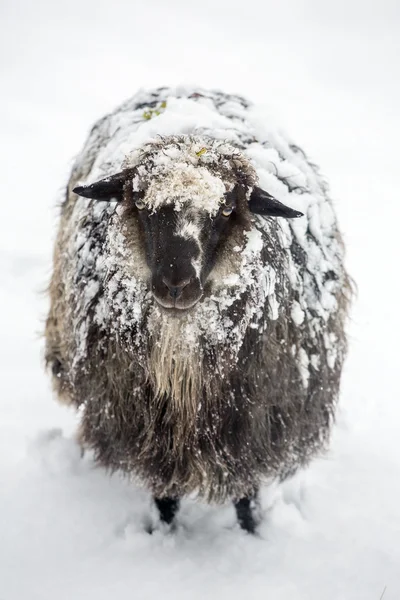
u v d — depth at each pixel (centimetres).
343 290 461
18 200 1166
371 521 461
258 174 407
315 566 411
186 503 472
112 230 364
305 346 415
